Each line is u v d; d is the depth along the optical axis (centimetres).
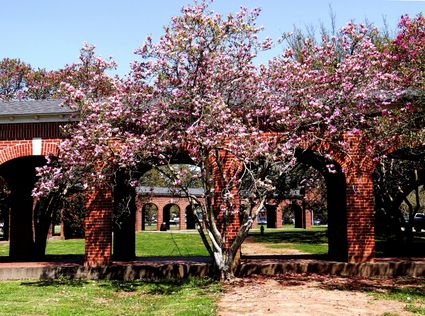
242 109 1360
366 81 1356
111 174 1352
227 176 1484
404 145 1448
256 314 952
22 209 2042
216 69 1282
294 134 1324
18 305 1077
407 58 1359
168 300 1131
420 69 1355
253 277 1430
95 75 1430
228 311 985
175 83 1272
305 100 1338
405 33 1357
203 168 1347
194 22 1234
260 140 1298
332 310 985
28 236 2036
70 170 1284
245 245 2683
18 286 1345
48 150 1566
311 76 1323
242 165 1426
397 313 960
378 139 1431
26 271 1488
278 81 1330
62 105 1337
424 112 1365
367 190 1504
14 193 2047
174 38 1219
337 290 1226
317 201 3297
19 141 1580
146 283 1385
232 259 1388
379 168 2134
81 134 1309
